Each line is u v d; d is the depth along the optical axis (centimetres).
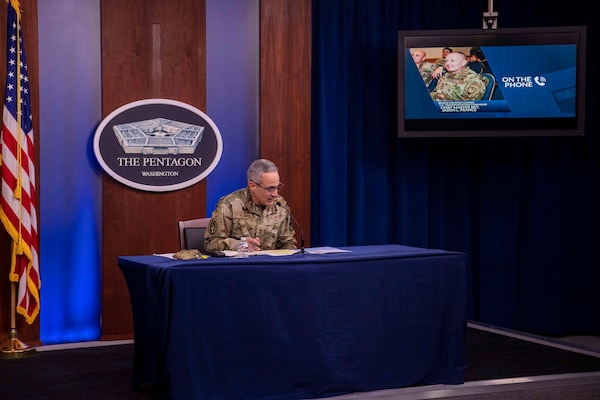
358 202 608
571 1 609
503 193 618
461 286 418
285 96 584
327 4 594
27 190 490
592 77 604
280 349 368
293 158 587
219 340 354
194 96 563
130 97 545
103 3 535
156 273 348
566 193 607
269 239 438
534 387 422
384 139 614
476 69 581
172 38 555
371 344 391
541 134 580
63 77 532
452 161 629
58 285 537
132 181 545
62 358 487
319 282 376
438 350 411
